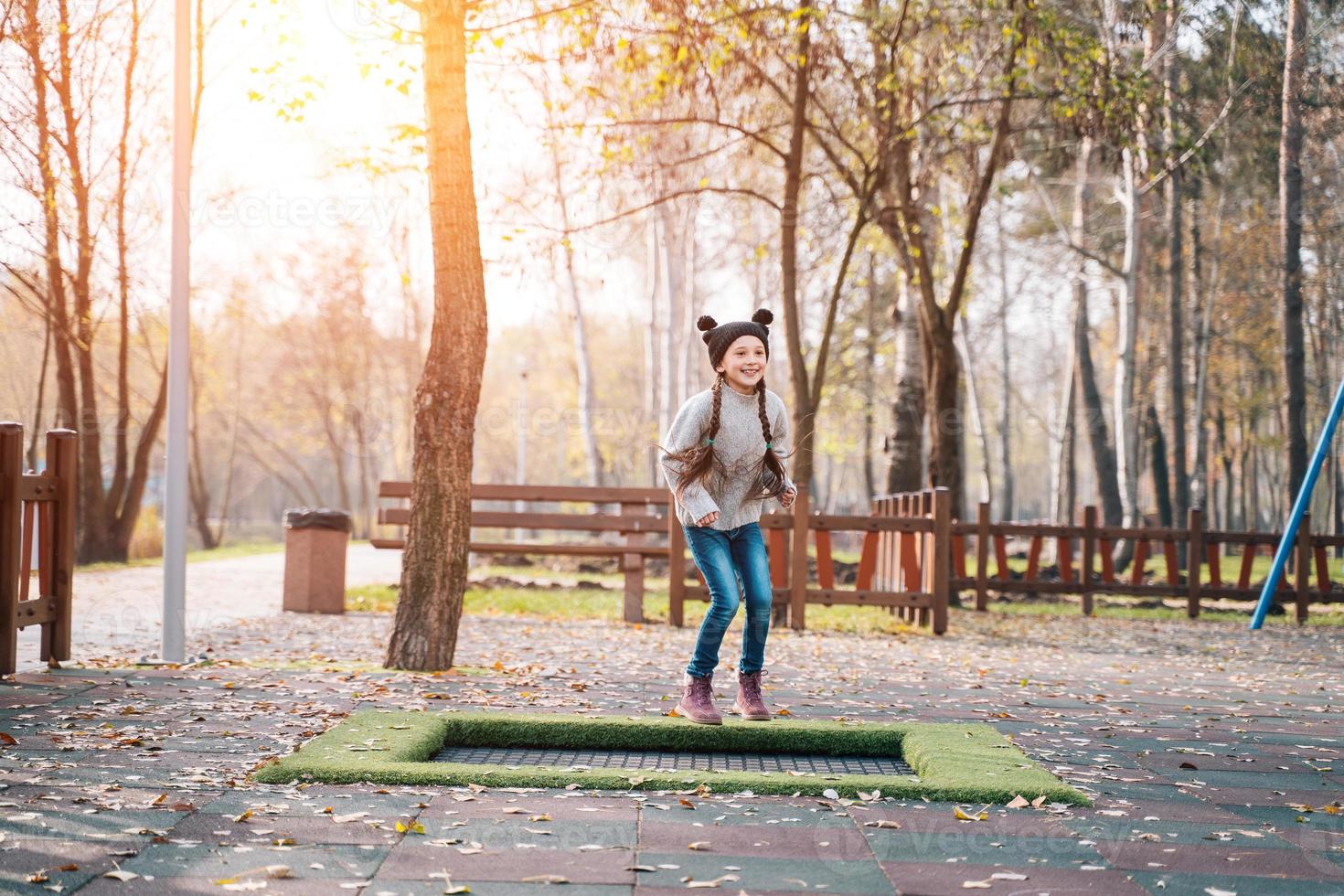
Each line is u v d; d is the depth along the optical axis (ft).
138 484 66.33
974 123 44.62
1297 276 48.83
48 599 22.22
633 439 149.07
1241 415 109.29
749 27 36.19
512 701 18.99
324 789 12.84
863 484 189.98
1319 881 10.36
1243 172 72.95
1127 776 14.74
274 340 151.94
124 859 10.19
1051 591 43.96
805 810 12.45
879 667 25.94
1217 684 24.86
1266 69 53.47
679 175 43.37
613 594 46.83
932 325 45.27
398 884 9.68
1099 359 138.92
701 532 16.72
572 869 10.18
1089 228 87.76
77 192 52.39
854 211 49.98
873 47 40.78
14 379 99.04
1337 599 42.39
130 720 16.71
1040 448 230.07
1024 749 16.34
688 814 12.18
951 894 9.73
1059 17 42.45
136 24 56.08
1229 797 13.71
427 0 23.29
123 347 65.46
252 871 9.88
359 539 150.10
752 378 16.52
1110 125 41.27
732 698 20.26
